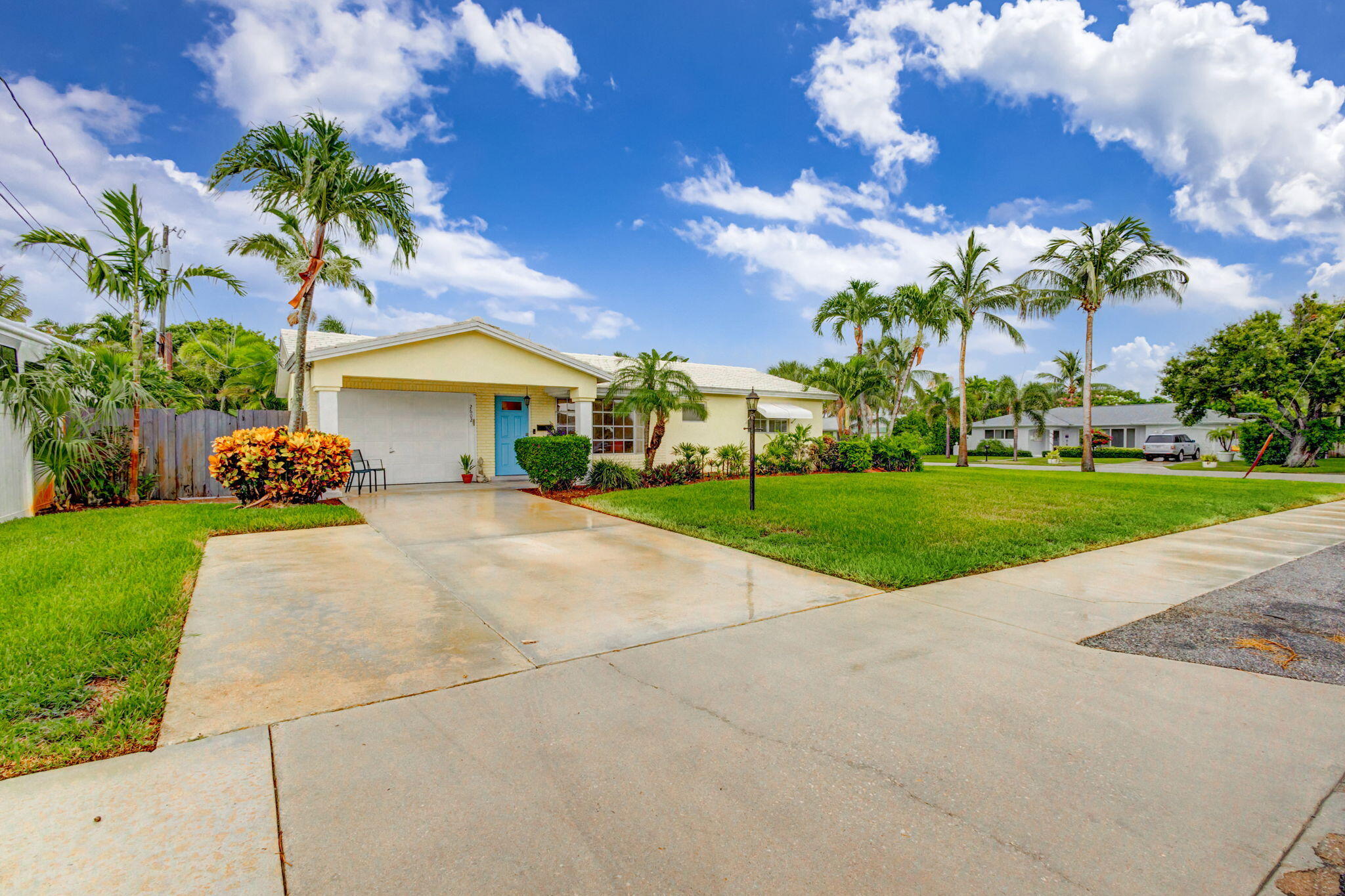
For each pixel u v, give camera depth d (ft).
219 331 88.07
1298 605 16.66
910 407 140.67
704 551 22.91
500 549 22.81
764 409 59.93
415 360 37.73
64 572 16.85
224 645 12.64
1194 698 10.82
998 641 13.62
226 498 36.50
